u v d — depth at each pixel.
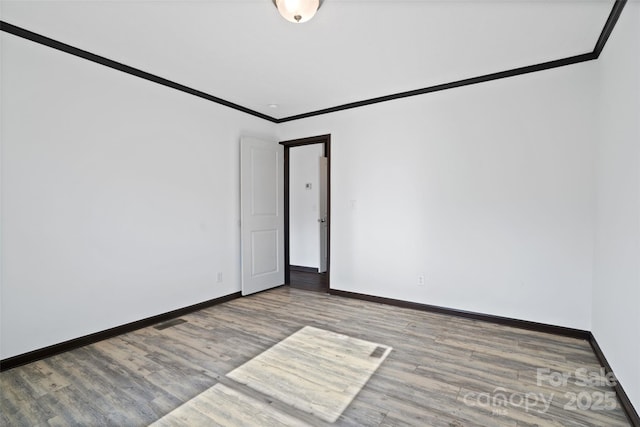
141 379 2.21
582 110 2.82
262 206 4.48
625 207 1.94
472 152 3.34
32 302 2.46
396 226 3.82
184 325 3.23
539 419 1.78
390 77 3.26
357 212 4.11
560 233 2.94
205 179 3.77
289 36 2.47
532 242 3.06
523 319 3.11
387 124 3.85
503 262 3.21
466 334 2.97
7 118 2.33
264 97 3.86
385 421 1.77
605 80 2.47
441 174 3.52
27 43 2.40
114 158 2.94
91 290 2.79
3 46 2.30
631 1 1.86
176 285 3.47
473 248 3.36
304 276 5.60
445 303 3.53
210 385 2.14
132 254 3.08
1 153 2.30
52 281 2.56
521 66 3.00
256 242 4.40
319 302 4.02
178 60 2.88
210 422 1.77
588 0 2.01
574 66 2.83
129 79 3.03
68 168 2.64
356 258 4.13
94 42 2.55
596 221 2.71
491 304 3.27
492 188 3.24
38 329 2.49
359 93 3.73
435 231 3.57
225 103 3.94
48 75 2.52
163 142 3.33
